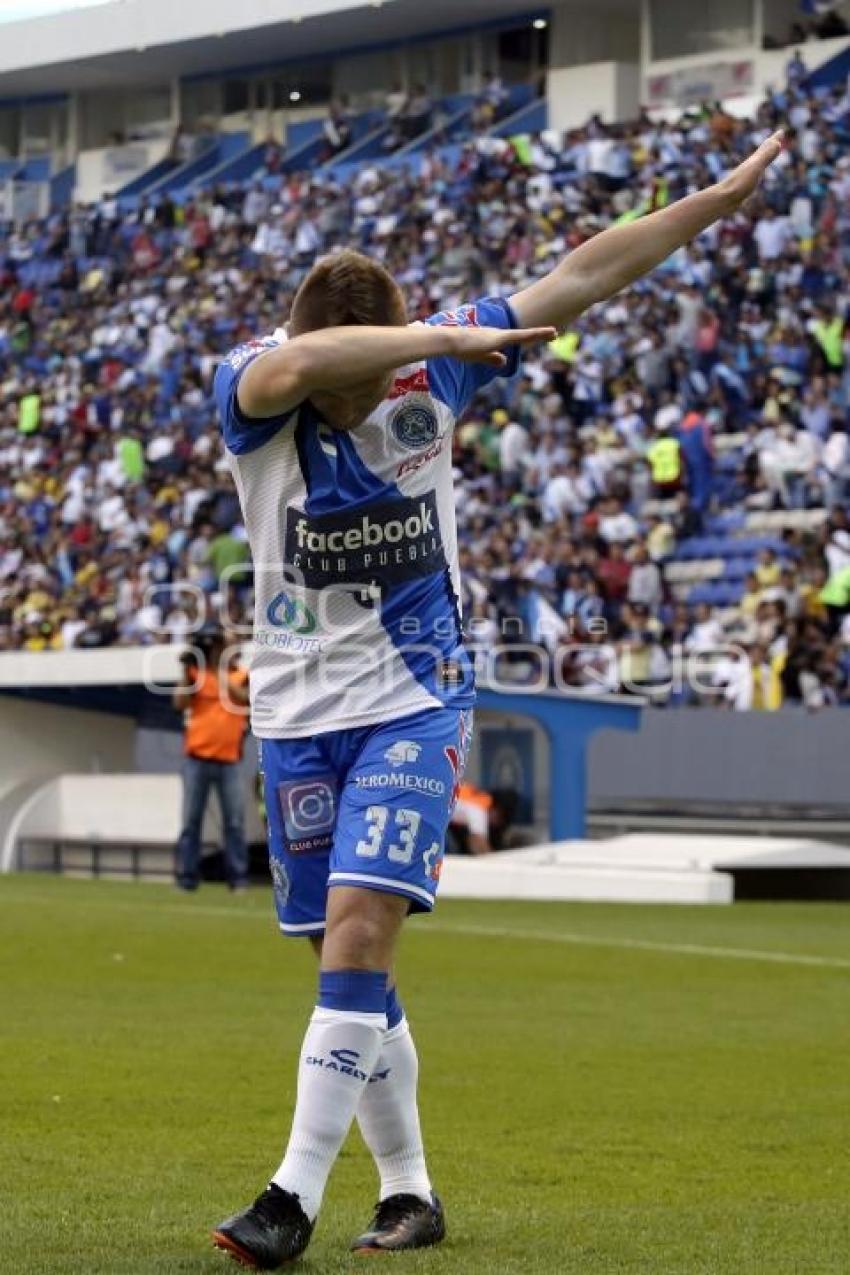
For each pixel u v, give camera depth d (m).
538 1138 17.67
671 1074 21.36
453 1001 27.61
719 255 79.75
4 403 106.38
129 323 106.56
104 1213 14.09
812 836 58.56
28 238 116.25
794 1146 17.38
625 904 44.84
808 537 64.75
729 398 76.25
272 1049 22.81
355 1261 12.51
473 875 48.25
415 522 12.92
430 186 99.19
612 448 74.56
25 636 84.69
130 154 127.00
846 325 73.69
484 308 13.16
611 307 79.25
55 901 43.78
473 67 111.88
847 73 97.19
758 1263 12.60
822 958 33.25
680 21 102.62
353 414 12.66
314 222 102.50
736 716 60.62
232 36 118.25
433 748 12.84
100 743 58.09
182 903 43.47
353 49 116.81
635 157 91.81
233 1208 14.35
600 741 63.69
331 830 13.15
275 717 13.23
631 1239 13.38
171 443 91.88
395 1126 13.20
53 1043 23.16
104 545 89.19
